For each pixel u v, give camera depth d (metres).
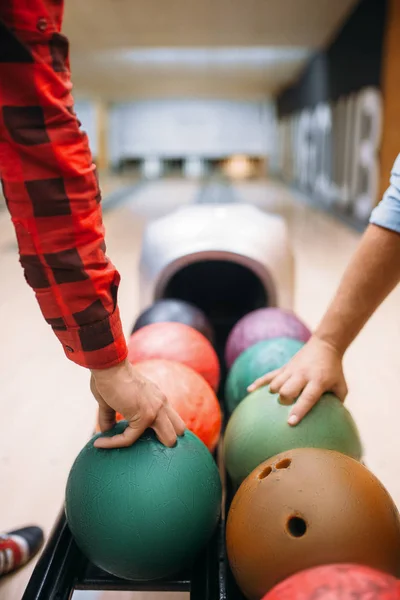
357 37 4.05
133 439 0.68
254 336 1.25
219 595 0.71
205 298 1.90
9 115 0.47
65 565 0.76
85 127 9.23
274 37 4.43
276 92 8.57
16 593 0.91
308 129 6.36
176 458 0.70
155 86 7.46
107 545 0.68
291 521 0.62
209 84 7.32
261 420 0.83
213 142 9.82
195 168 11.20
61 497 1.15
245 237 1.53
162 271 1.51
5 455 1.29
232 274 1.88
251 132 9.70
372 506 0.61
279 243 1.57
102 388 0.61
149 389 0.66
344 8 3.76
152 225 1.66
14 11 0.45
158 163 11.13
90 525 0.68
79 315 0.54
